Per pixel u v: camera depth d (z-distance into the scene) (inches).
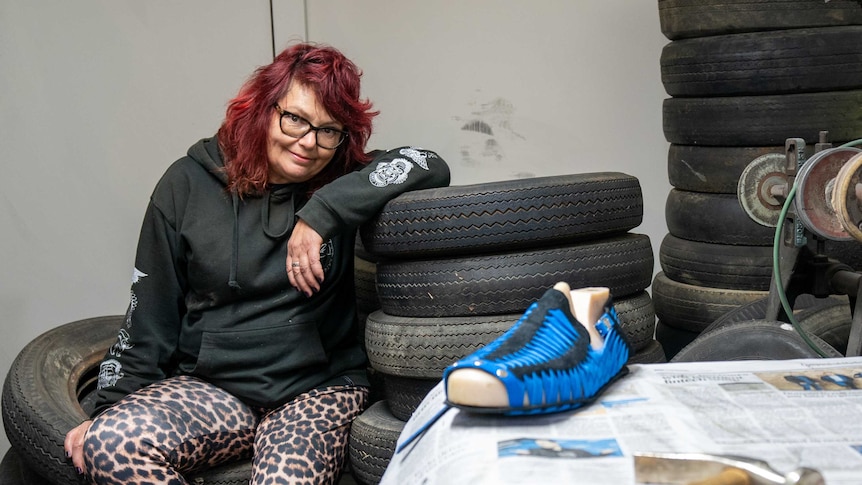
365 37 134.3
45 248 135.1
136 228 136.0
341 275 90.3
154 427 78.9
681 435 46.9
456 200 81.5
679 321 119.6
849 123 108.9
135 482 76.9
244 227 86.4
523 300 82.0
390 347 84.8
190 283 89.3
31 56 131.0
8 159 132.8
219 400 86.1
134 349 89.4
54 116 132.6
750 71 108.9
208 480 86.0
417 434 52.9
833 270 78.2
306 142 83.4
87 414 102.2
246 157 84.5
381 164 86.7
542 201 81.2
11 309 135.6
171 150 134.6
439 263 83.0
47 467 89.0
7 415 94.5
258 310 87.1
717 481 40.7
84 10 130.9
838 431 47.1
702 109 113.5
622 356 57.0
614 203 84.6
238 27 132.6
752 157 111.7
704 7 111.0
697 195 118.2
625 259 84.7
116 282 137.3
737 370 58.1
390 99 135.9
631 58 133.4
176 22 132.0
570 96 134.8
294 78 83.0
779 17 108.6
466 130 136.3
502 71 134.5
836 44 106.4
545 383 48.8
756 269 113.3
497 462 44.2
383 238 85.0
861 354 73.4
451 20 133.6
